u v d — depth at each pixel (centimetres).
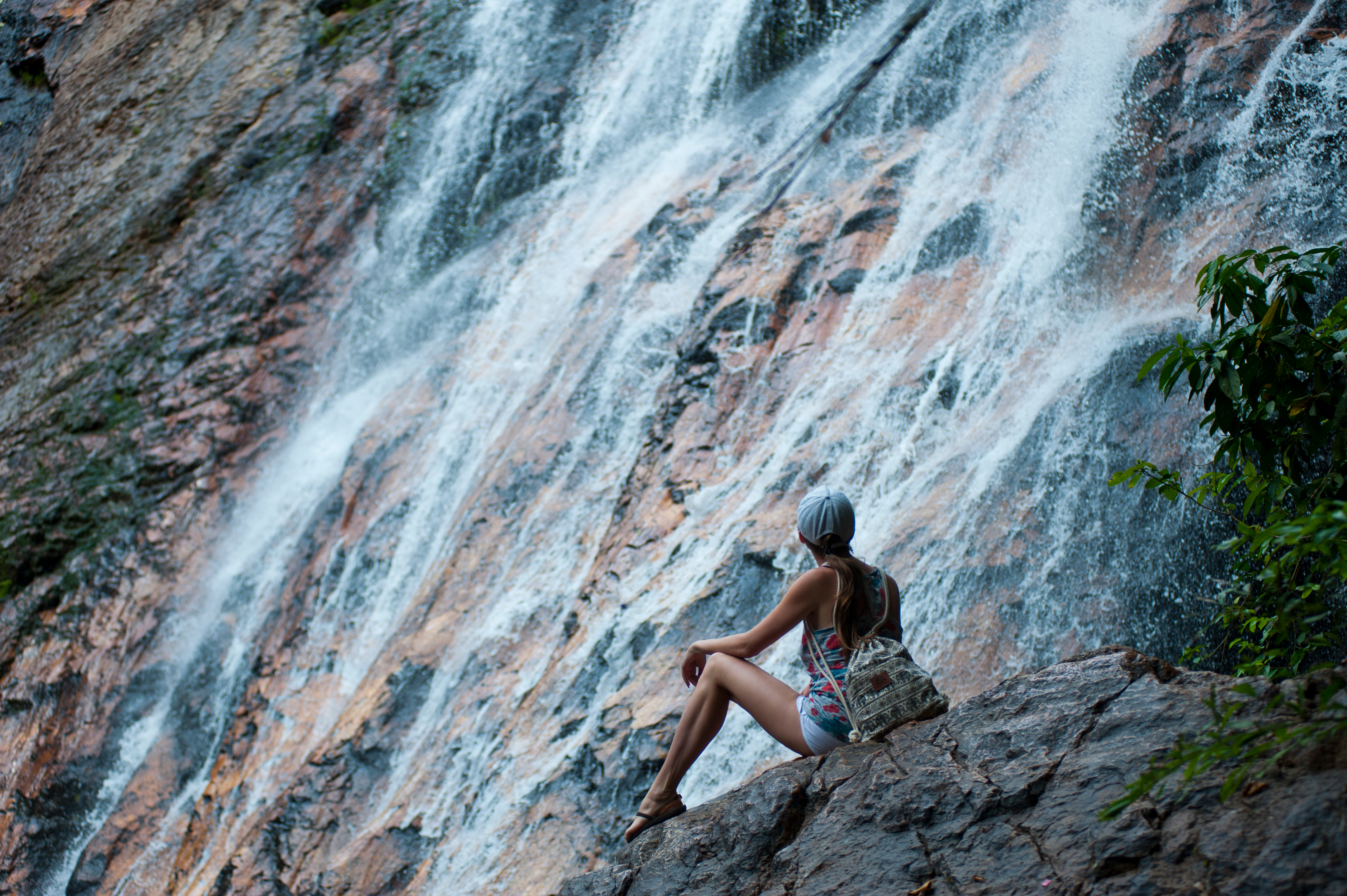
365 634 873
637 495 745
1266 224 638
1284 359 364
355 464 1012
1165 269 660
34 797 920
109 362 1234
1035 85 855
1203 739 272
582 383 901
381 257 1248
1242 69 725
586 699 617
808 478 668
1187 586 506
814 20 1117
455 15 1409
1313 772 246
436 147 1297
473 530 836
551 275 1075
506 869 547
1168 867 246
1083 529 548
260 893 636
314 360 1190
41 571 1104
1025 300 700
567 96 1273
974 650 536
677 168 1112
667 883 327
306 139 1357
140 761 926
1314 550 332
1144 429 564
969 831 285
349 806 673
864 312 768
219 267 1272
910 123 949
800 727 352
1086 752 291
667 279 955
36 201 1514
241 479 1116
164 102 1502
